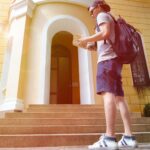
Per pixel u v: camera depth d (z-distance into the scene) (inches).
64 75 353.1
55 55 363.3
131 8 349.1
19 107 199.5
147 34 331.9
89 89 232.1
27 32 242.5
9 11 286.2
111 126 71.2
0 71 264.4
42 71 228.1
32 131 143.9
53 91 340.5
